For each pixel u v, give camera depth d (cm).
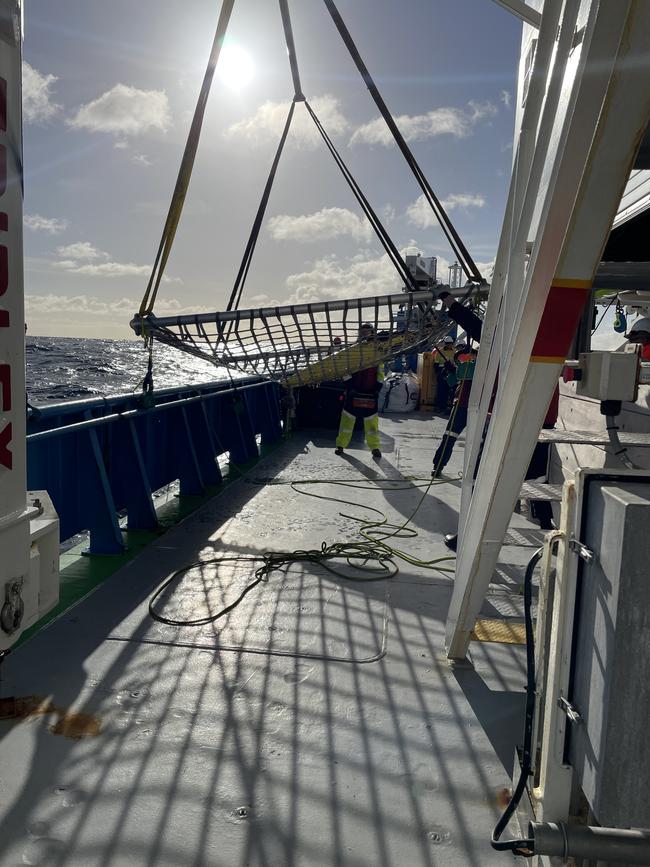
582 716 150
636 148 145
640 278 290
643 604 131
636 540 130
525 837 189
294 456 844
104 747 225
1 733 231
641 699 133
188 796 202
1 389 138
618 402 289
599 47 143
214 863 177
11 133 136
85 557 429
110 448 483
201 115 401
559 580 161
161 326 464
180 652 296
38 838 182
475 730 244
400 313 484
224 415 775
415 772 219
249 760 221
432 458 848
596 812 139
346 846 185
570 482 159
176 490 653
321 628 327
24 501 151
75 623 324
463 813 201
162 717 244
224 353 502
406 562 438
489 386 281
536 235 178
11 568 147
